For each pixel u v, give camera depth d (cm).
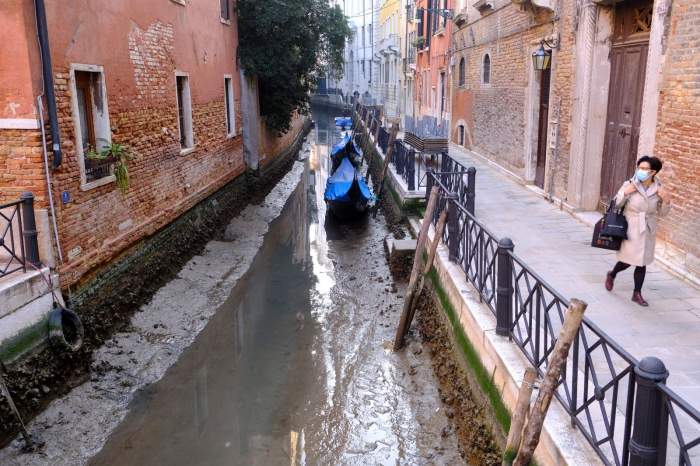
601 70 842
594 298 575
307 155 2616
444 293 716
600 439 362
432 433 553
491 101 1397
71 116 668
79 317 659
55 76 634
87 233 701
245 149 1565
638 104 761
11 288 553
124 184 773
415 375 659
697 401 397
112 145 755
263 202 1541
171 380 657
